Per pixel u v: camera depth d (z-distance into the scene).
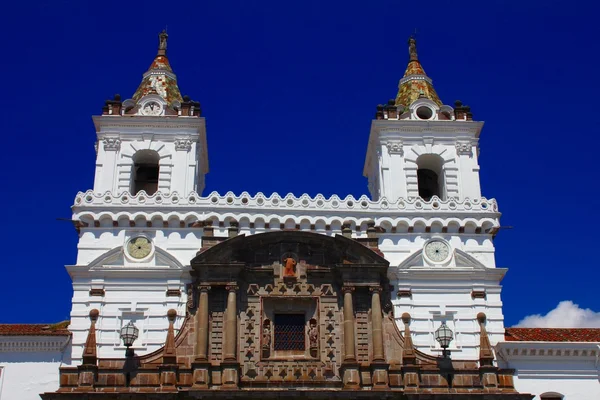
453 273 52.22
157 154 58.19
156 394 44.81
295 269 50.47
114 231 52.66
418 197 55.22
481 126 59.88
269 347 48.25
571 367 49.41
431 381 47.09
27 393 47.19
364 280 49.50
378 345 47.66
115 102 59.31
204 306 48.22
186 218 52.94
